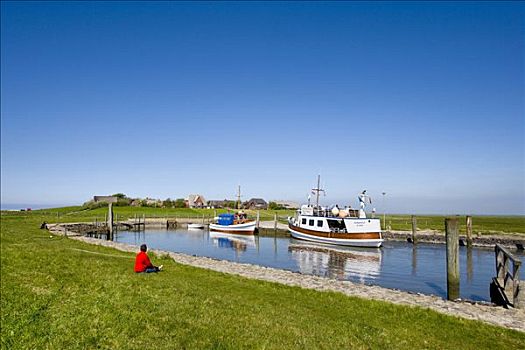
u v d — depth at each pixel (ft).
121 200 505.66
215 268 95.66
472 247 195.31
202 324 38.93
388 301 64.34
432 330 48.98
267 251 181.16
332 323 46.62
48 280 52.29
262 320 42.88
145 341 33.37
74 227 250.78
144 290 50.08
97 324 36.24
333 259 156.66
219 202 600.39
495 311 60.64
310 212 237.25
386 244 212.23
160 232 289.94
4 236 126.82
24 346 30.73
